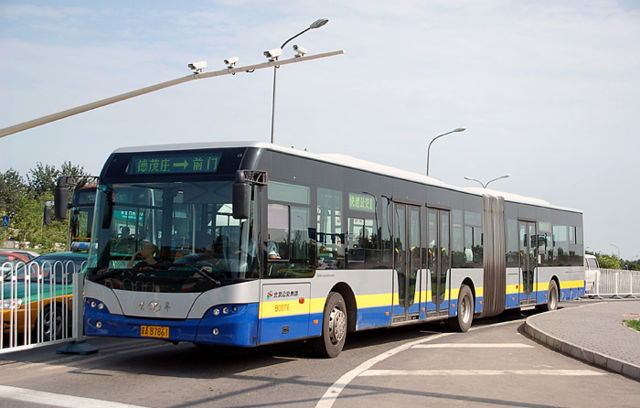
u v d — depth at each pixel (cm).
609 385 993
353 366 1120
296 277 1105
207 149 1057
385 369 1090
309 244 1152
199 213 1020
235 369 1069
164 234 1028
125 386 898
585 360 1245
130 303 1017
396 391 899
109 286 1036
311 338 1202
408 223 1530
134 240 1041
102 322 1037
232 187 995
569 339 1419
